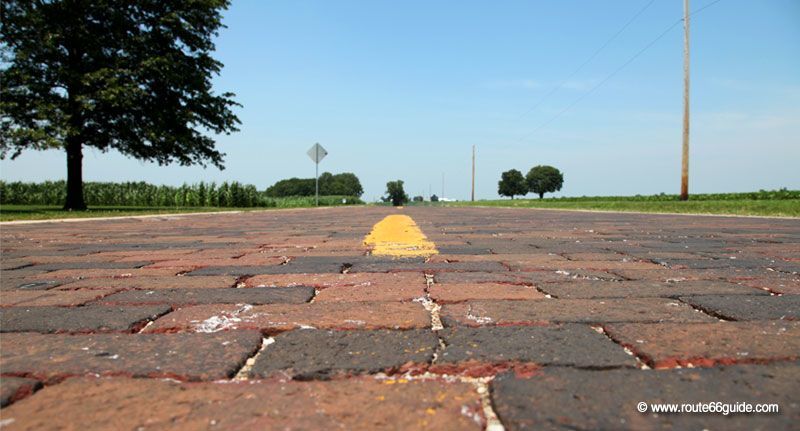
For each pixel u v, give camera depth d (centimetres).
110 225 1028
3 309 229
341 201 6338
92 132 2033
